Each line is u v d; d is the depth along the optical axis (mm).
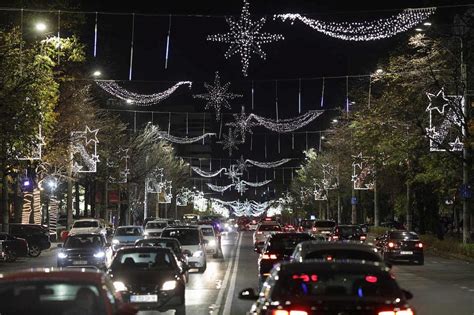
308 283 13406
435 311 26469
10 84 40969
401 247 52125
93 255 42156
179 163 154875
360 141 67188
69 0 49156
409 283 38312
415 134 61344
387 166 73188
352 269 13688
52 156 63188
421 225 87375
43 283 12789
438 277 42250
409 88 59438
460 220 106000
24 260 59438
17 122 41281
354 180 89500
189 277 42500
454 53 58625
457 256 60406
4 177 55781
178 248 37781
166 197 134375
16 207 77062
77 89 64875
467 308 27422
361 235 64625
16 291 12648
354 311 12250
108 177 93375
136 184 111750
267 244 32438
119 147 91250
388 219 128875
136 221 129500
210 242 59812
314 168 133375
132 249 26500
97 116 81938
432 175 64750
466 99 55656
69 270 13469
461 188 58375
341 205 134250
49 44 43906
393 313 12367
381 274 13609
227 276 43312
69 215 76000
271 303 12867
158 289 24312
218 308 27938
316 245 21453
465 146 54750
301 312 12328
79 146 66562
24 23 46094
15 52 41250
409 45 62344
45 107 43406
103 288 12812
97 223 73250
